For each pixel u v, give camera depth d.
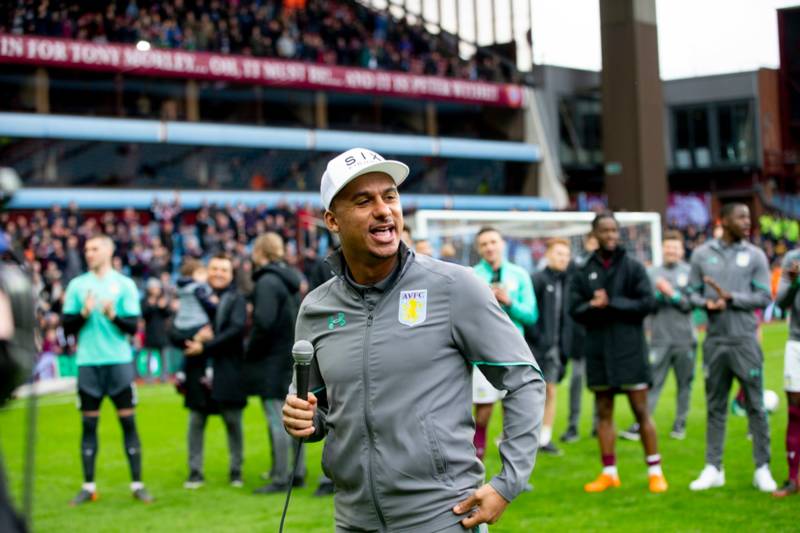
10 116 23.42
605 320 7.09
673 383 13.36
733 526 5.94
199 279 8.01
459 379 3.16
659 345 9.27
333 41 29.86
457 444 3.10
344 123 30.73
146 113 26.11
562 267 8.91
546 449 8.71
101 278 7.52
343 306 3.25
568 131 33.34
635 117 16.86
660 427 9.87
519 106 31.77
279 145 27.20
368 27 32.28
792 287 6.64
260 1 29.58
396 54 30.30
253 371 7.60
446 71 31.17
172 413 12.39
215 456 9.35
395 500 3.07
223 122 27.36
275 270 7.54
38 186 24.17
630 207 17.00
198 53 25.19
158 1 26.91
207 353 7.73
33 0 23.92
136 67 24.22
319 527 6.41
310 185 28.78
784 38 35.59
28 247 19.00
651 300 6.99
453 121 33.16
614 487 7.23
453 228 13.04
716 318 6.94
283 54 27.38
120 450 9.90
